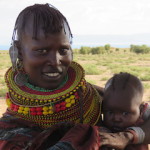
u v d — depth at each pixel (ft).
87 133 5.16
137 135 5.96
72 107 5.67
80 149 4.88
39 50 5.18
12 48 5.66
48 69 5.25
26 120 5.62
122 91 6.45
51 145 5.38
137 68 94.43
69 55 5.50
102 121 6.82
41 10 5.29
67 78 5.94
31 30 5.19
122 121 6.43
